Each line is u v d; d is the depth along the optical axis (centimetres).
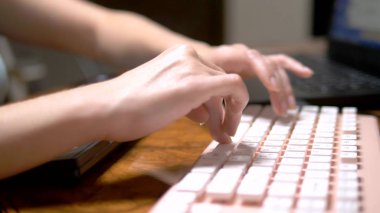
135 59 86
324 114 60
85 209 40
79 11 93
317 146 48
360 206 36
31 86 178
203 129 59
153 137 56
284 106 61
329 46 111
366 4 91
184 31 207
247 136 52
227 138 50
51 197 43
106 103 45
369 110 66
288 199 37
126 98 45
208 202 38
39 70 182
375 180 40
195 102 45
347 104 66
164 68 46
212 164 44
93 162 46
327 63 100
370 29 88
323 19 143
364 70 87
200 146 52
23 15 91
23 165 44
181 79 45
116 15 95
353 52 96
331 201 37
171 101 45
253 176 41
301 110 62
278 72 65
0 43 117
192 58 47
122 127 45
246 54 67
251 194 37
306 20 200
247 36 212
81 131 45
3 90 86
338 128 54
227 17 210
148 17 202
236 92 48
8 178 45
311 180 40
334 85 72
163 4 203
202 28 207
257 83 73
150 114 45
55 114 45
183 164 47
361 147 48
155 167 47
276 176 41
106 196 42
